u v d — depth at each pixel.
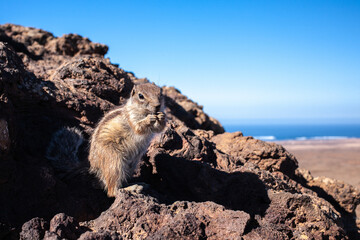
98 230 0.43
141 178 0.63
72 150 0.58
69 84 0.72
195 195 0.60
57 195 0.51
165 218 0.46
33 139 0.58
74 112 0.67
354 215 0.90
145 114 0.56
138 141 0.56
